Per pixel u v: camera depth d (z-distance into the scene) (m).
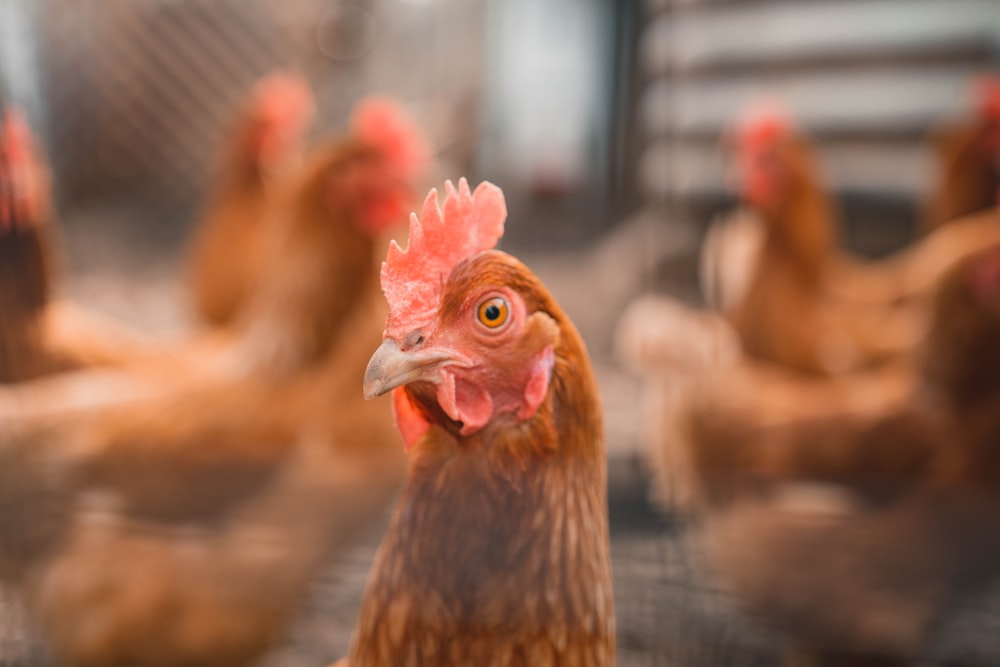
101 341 1.18
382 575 0.55
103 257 1.68
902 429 1.02
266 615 0.99
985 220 1.34
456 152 1.81
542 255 1.85
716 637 0.91
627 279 1.63
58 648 0.95
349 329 1.13
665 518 0.98
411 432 0.55
